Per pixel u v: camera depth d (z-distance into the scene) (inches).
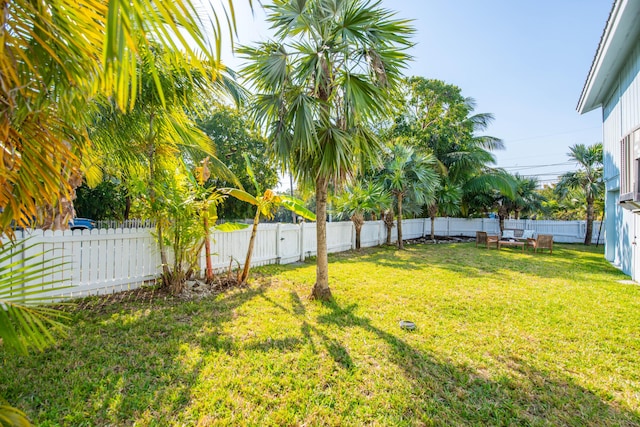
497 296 208.2
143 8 39.4
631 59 255.4
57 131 58.1
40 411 82.5
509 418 87.4
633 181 220.2
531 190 617.0
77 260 174.2
